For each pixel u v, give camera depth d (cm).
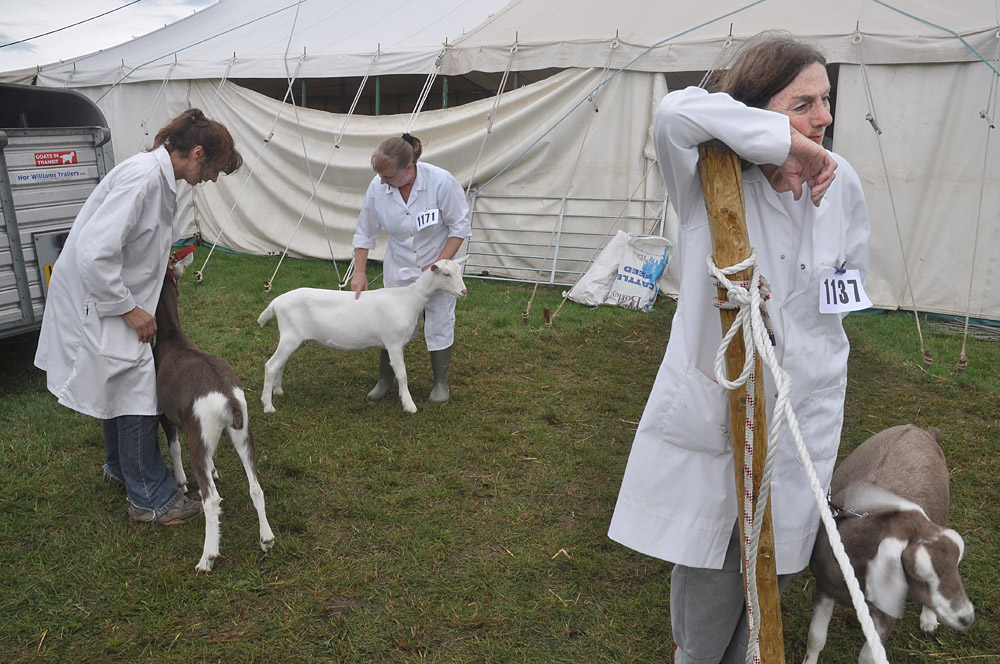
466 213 519
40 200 530
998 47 730
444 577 331
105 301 324
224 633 294
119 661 278
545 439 473
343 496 397
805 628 303
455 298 518
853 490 247
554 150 898
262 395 503
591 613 310
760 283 180
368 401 529
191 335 671
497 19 984
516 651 288
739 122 171
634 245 819
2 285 508
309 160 1005
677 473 206
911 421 519
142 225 330
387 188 505
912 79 773
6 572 323
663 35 845
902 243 798
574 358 641
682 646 225
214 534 328
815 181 174
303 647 287
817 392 205
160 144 339
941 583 209
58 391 345
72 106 593
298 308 496
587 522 380
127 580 322
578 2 980
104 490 393
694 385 200
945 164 774
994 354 675
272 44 1062
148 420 350
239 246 1088
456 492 405
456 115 941
